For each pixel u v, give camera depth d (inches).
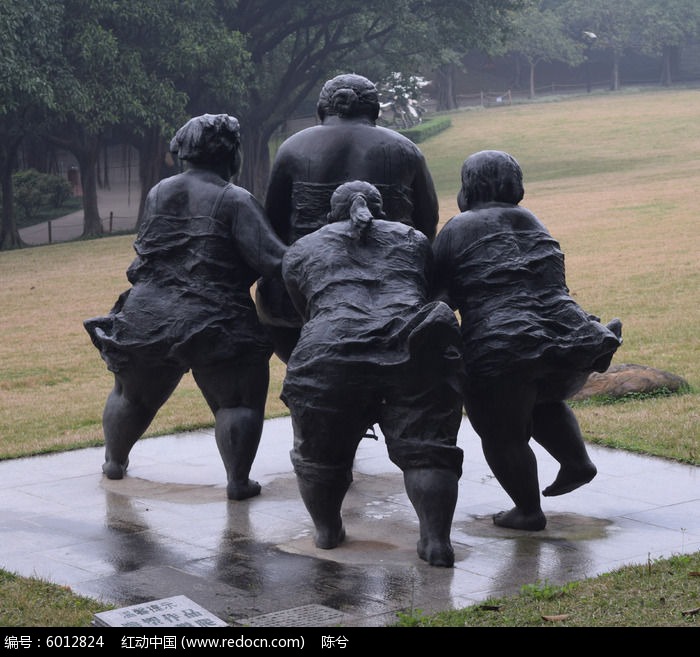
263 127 1558.8
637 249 971.9
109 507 341.7
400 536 307.4
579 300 773.3
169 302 334.0
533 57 3149.6
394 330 276.5
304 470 289.7
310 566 281.1
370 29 1491.1
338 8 1422.2
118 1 1234.0
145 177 1502.2
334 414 279.7
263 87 1526.8
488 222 300.8
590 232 1098.1
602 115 2571.4
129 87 1251.8
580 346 289.9
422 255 293.0
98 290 993.5
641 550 288.4
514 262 295.9
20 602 257.4
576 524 313.9
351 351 275.6
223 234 331.9
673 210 1191.6
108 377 647.1
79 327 819.4
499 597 254.4
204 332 329.1
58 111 1225.4
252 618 245.6
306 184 330.0
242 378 341.7
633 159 1873.8
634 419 438.9
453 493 280.7
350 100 331.3
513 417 298.0
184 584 269.9
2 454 417.7
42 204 1792.6
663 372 497.7
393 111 2471.7
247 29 1450.5
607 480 358.9
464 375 281.7
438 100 3112.7
